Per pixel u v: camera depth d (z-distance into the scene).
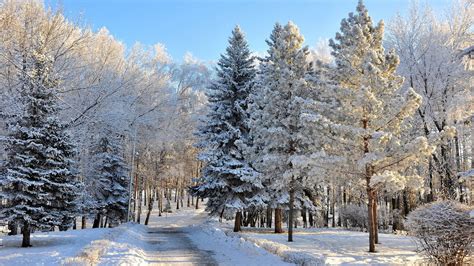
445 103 24.06
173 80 54.47
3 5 23.81
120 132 36.25
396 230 28.81
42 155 18.88
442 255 10.95
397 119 16.00
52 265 10.91
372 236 15.55
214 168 25.97
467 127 23.81
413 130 26.05
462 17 26.02
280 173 20.75
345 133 16.27
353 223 36.31
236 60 27.83
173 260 12.41
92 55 34.25
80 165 29.55
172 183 63.78
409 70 26.34
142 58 45.69
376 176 14.51
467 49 12.77
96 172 34.38
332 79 18.70
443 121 24.84
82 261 9.94
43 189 18.62
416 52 26.61
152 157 47.12
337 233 25.25
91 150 35.03
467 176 11.12
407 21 27.42
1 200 18.80
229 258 12.83
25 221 17.61
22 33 24.86
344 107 16.62
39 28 26.28
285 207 26.77
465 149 27.05
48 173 18.38
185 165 53.38
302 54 20.98
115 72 35.84
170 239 20.45
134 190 44.25
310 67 23.69
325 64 19.20
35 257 12.80
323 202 36.81
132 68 40.78
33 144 18.14
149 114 42.22
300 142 20.41
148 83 43.25
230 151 26.66
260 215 42.53
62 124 19.84
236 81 27.86
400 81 16.69
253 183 24.84
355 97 16.52
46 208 18.75
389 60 17.39
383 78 15.77
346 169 16.55
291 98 20.42
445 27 26.67
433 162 26.06
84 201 32.03
